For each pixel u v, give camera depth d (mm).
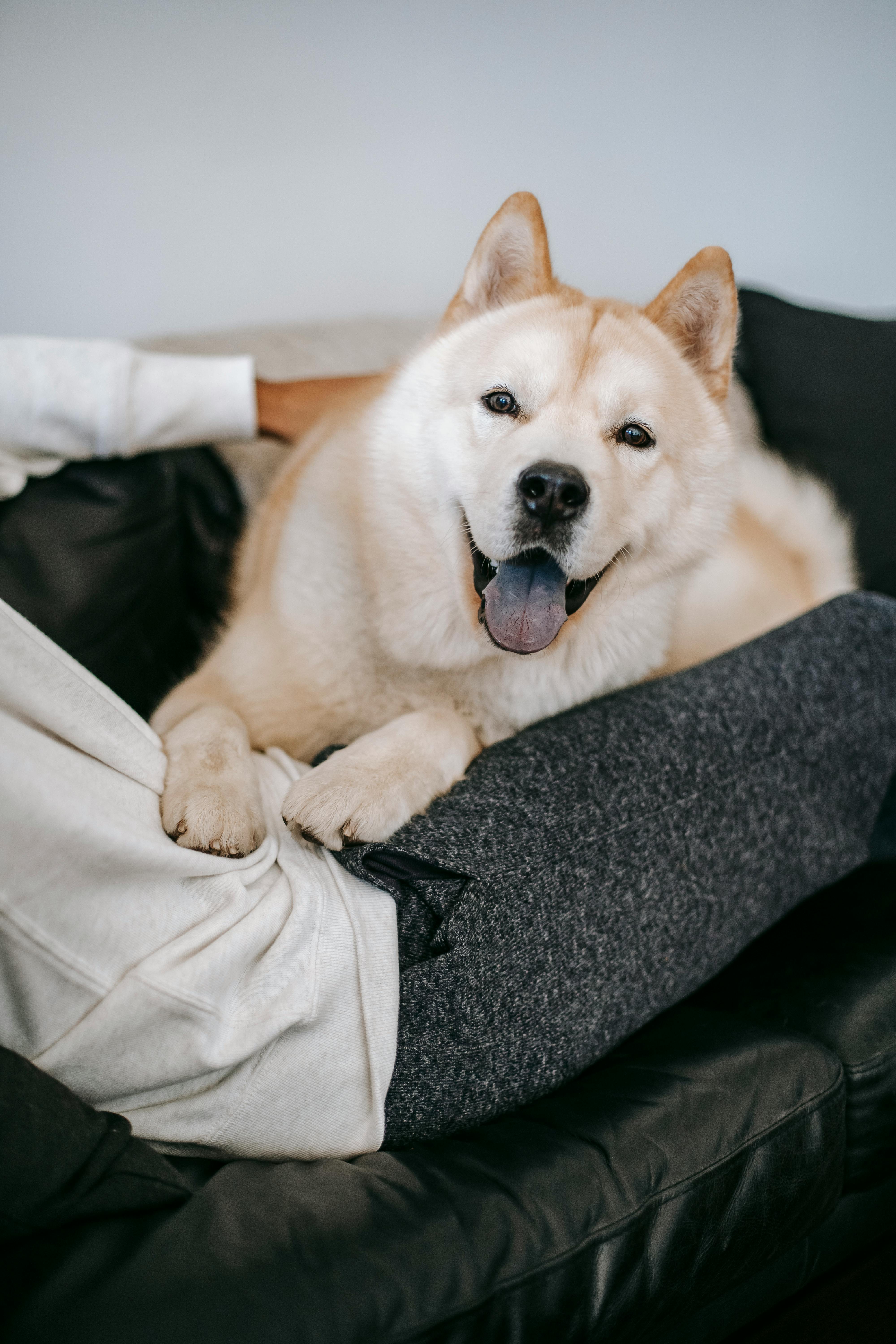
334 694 1161
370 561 1147
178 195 1675
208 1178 673
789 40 2031
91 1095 645
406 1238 617
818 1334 1033
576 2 1821
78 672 735
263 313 1830
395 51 1722
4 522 1138
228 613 1419
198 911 692
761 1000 1095
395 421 1164
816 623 1206
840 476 1760
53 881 604
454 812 856
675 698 1043
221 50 1601
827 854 1124
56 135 1552
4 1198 531
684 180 2076
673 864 936
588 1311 684
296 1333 531
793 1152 865
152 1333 500
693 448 1172
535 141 1904
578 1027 863
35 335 1658
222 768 860
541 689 1178
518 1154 735
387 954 763
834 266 2340
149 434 1283
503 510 979
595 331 1104
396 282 1916
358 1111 733
